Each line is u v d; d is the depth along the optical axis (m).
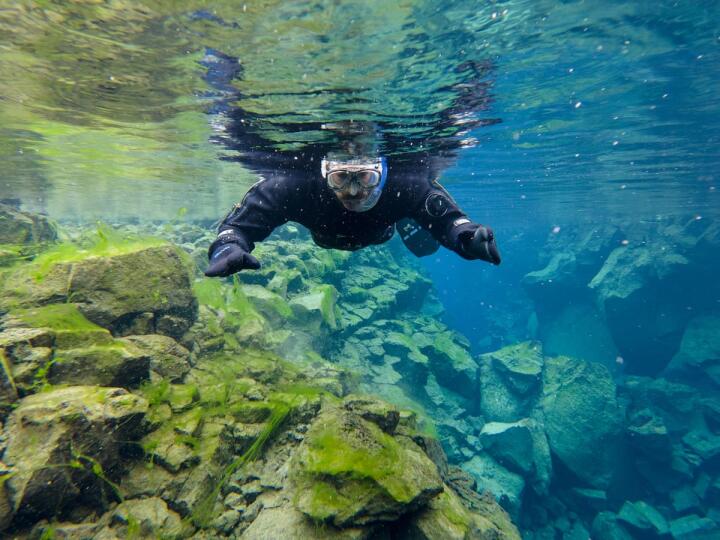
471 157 5.09
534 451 5.19
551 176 6.90
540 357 6.68
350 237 1.17
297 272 4.25
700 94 3.41
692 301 8.83
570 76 2.87
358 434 1.45
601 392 5.88
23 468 1.04
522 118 3.68
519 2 1.84
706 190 7.98
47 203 8.00
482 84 2.65
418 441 1.73
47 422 1.12
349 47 1.93
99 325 1.72
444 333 6.49
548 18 2.04
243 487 1.45
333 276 5.30
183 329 2.06
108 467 1.23
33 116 3.06
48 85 2.45
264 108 2.54
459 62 2.23
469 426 5.24
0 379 1.17
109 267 1.81
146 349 1.74
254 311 3.02
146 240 2.11
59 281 1.72
